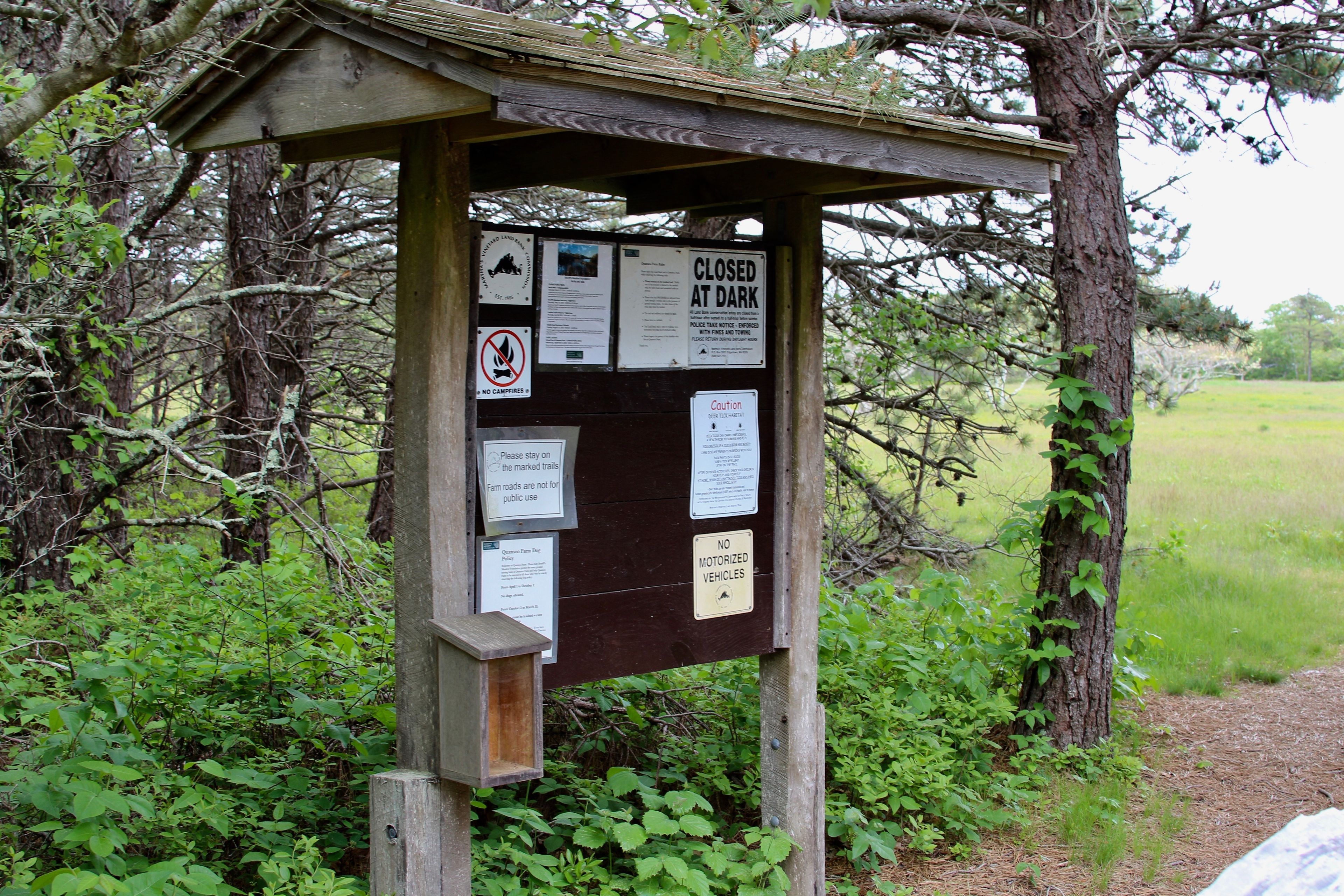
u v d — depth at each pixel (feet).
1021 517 19.19
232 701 13.73
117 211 20.81
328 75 8.91
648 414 10.96
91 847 8.70
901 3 19.88
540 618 10.25
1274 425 113.80
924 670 16.74
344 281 25.72
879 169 10.20
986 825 15.21
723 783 14.30
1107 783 17.03
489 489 9.86
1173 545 33.53
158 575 16.26
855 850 13.14
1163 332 25.73
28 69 18.66
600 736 15.08
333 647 15.06
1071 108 18.28
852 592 25.14
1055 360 18.11
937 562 27.02
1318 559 38.19
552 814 13.83
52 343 17.44
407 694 9.52
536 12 12.59
